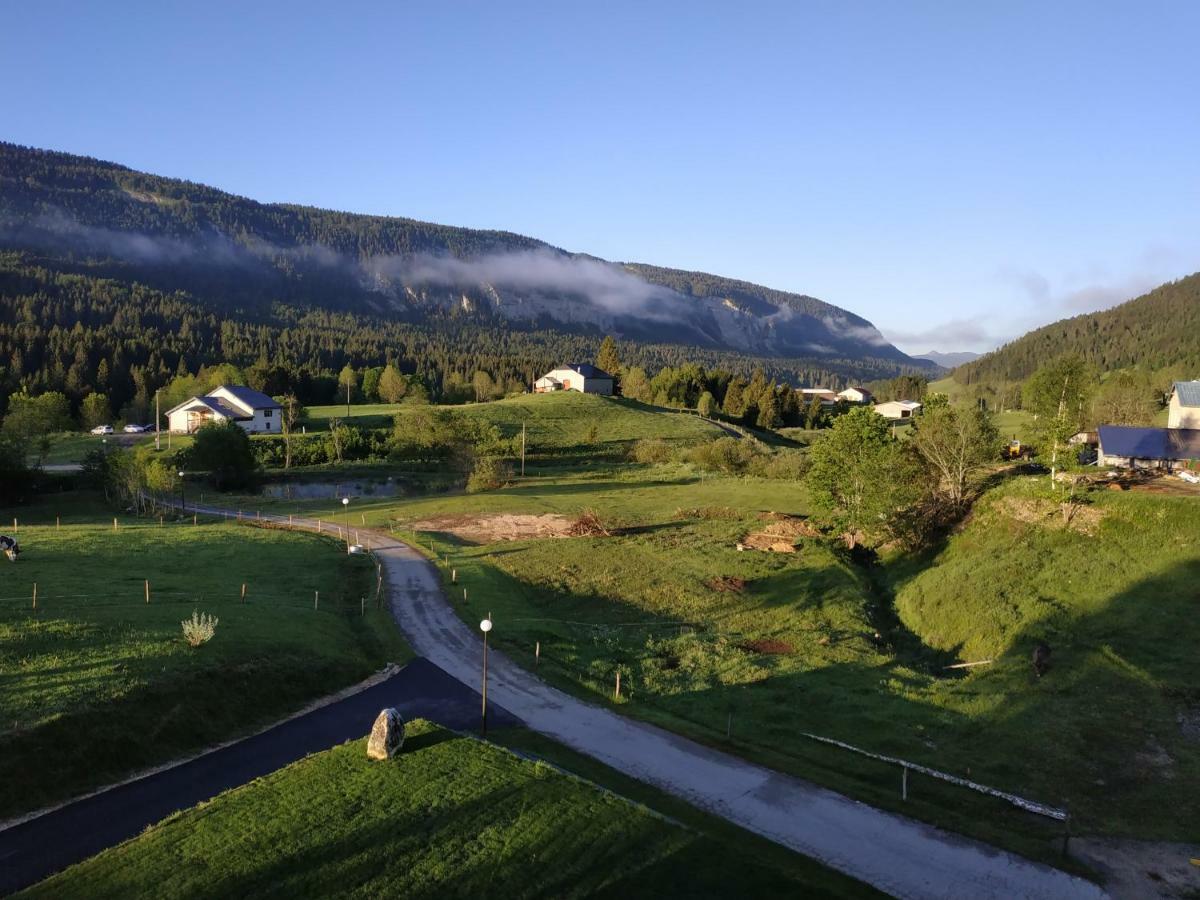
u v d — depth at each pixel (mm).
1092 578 38312
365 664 31016
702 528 62688
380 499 77812
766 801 21203
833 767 23438
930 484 55781
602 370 193250
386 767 21875
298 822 18922
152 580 38531
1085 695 27781
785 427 177625
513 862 17609
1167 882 17766
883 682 30969
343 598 40656
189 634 28016
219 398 122312
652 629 38156
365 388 170875
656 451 107562
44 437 86062
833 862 18359
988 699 28422
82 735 21688
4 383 134375
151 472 66938
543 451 109062
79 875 16703
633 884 17016
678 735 25422
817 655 34750
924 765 23625
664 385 186750
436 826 18938
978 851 18922
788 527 60875
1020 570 41406
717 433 134000
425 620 37219
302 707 26953
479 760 22391
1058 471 54750
